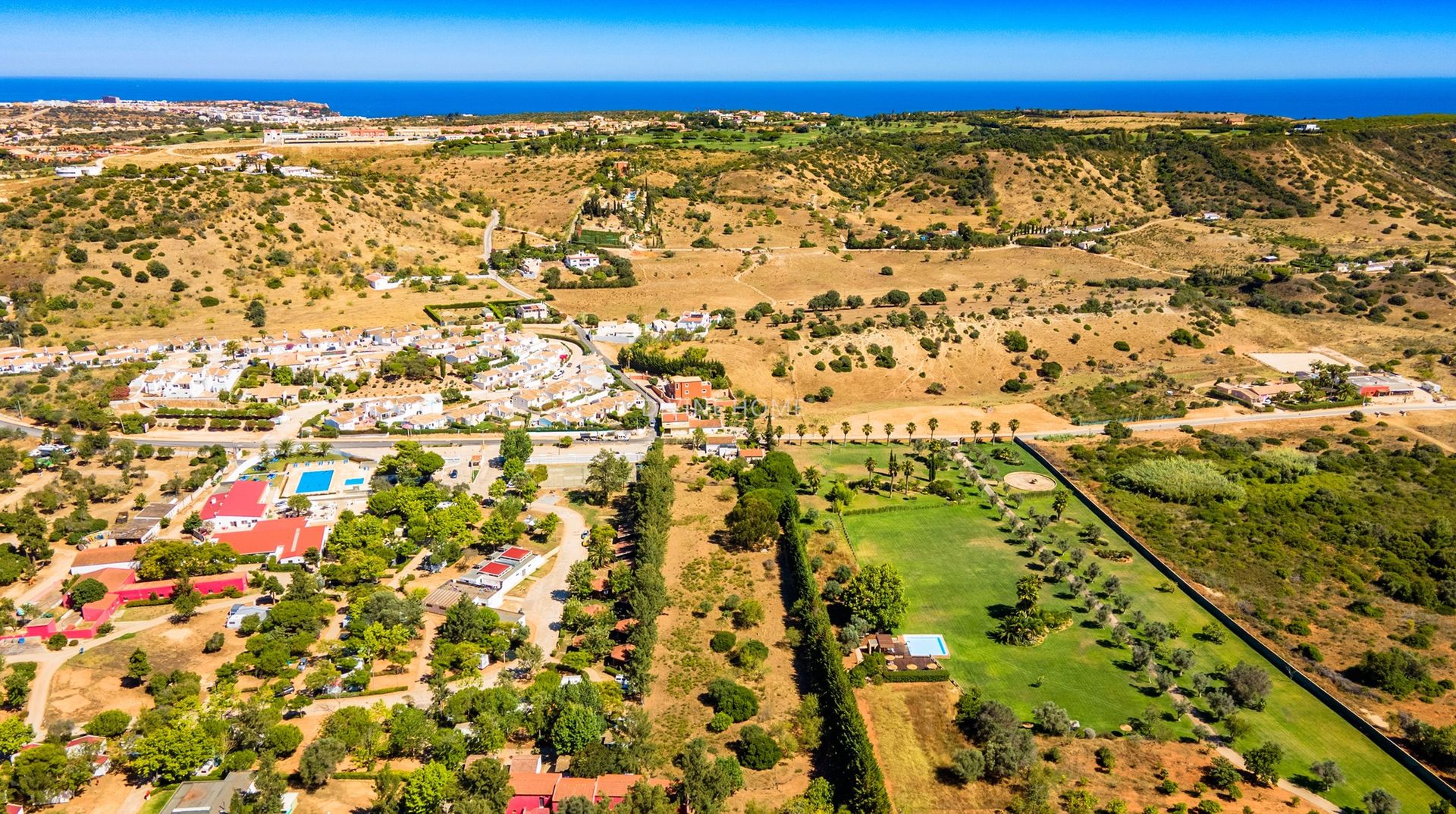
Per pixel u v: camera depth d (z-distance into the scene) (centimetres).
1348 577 16062
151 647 14038
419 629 14712
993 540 18000
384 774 10819
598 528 17475
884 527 18512
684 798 10862
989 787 11362
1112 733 12300
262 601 15388
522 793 10819
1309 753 11944
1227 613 15125
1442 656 13962
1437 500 18950
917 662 13800
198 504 18975
